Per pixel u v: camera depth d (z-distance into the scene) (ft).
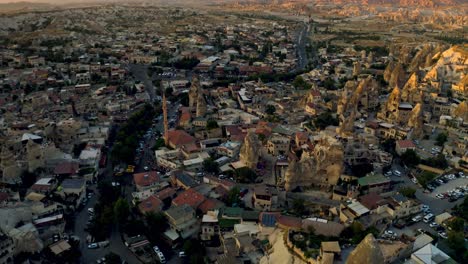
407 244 519.19
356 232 549.13
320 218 598.75
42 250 585.63
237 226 597.93
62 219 643.04
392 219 602.85
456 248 536.83
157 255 585.22
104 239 625.00
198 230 636.07
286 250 520.01
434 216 623.36
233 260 527.81
